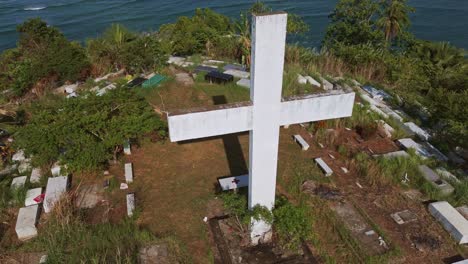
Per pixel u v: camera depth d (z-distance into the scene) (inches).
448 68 829.2
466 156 494.3
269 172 309.6
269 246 334.0
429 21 1989.4
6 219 373.4
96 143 418.9
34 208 374.0
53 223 352.5
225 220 358.9
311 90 634.8
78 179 426.6
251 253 326.6
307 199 386.9
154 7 2329.0
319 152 474.0
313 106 295.0
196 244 337.4
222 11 2183.8
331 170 429.7
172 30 1086.4
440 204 368.5
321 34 1754.4
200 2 2420.0
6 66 805.2
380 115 566.9
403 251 327.3
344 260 320.2
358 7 1039.6
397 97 660.1
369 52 789.2
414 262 317.7
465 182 408.8
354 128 534.3
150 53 716.0
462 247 332.2
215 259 322.0
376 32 989.2
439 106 506.9
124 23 2017.7
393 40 1087.6
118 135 423.2
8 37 1833.2
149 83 647.1
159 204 386.9
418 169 433.1
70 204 375.6
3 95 670.5
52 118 437.4
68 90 665.6
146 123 448.5
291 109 289.4
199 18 1119.6
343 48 834.2
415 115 607.8
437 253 326.3
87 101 456.1
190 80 676.7
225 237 341.1
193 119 272.2
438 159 466.6
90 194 403.2
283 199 349.7
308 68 750.5
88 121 423.2
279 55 262.2
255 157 298.7
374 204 382.6
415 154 466.3
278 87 275.4
